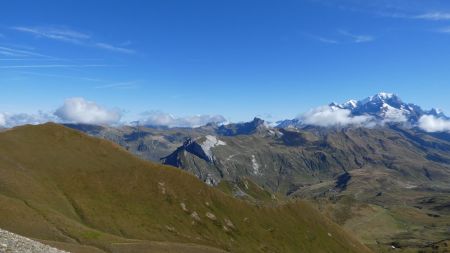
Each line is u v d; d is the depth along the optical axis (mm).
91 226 140000
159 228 163875
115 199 166000
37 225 101312
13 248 46906
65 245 85188
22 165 152250
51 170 159875
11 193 127500
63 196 148625
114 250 100438
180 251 117688
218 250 135125
